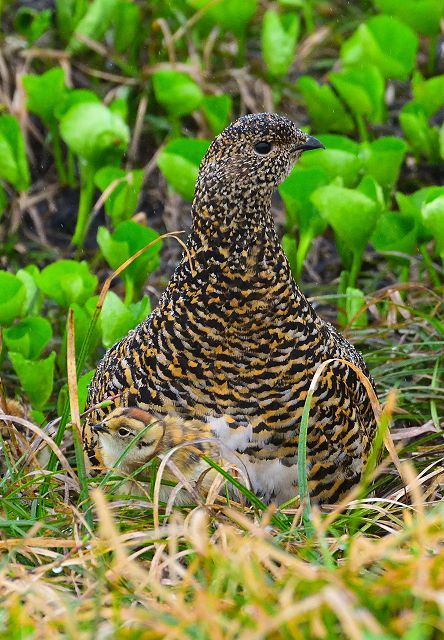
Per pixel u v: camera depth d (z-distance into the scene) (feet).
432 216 37.24
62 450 33.73
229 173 27.61
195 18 49.57
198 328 27.25
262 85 49.88
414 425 35.24
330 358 27.96
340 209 38.19
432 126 50.08
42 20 48.75
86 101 44.98
